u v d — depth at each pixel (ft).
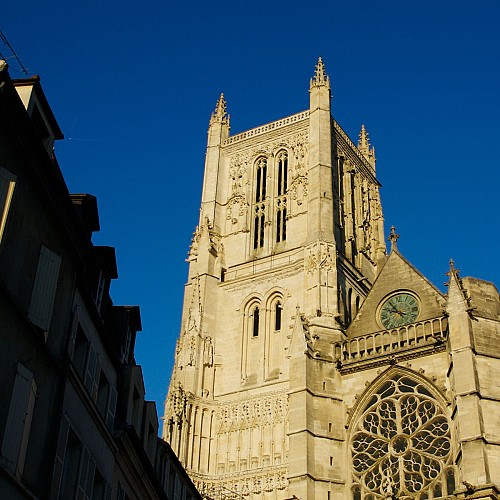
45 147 127.24
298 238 370.53
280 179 404.77
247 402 326.65
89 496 132.98
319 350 268.41
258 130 423.64
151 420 175.94
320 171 378.32
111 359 155.33
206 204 403.54
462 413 222.28
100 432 142.31
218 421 328.08
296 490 237.04
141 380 170.30
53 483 118.32
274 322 352.28
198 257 377.91
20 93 126.11
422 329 258.78
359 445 247.91
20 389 107.96
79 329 138.41
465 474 212.84
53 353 123.13
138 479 161.68
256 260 375.25
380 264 395.96
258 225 393.09
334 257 345.10
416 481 232.53
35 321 114.52
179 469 194.39
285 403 315.78
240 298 364.58
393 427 245.86
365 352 263.29
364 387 256.73
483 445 214.69
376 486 238.27
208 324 358.02
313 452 245.45
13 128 110.32
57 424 121.70
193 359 339.36
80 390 133.39
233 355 349.20
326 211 362.94
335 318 292.81
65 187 126.11
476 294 246.88
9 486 103.71
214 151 424.46
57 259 122.52
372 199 433.89
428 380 245.45
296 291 350.23
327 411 255.29
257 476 301.02
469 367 228.22
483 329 238.48
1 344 104.78
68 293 132.36
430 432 238.07
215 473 312.29
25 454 108.99
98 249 157.58
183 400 321.11
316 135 393.50
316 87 413.80
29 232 116.57
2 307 105.40
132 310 175.52
